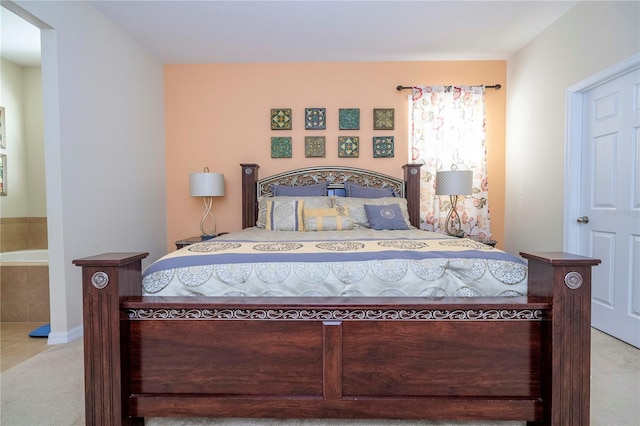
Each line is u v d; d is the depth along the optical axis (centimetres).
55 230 239
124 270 140
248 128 396
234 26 308
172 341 140
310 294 151
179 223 402
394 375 138
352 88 392
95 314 135
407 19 297
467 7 279
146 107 358
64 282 241
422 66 390
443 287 151
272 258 157
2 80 360
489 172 395
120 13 285
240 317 139
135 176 337
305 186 367
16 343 242
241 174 395
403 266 152
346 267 152
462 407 136
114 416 136
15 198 372
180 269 153
